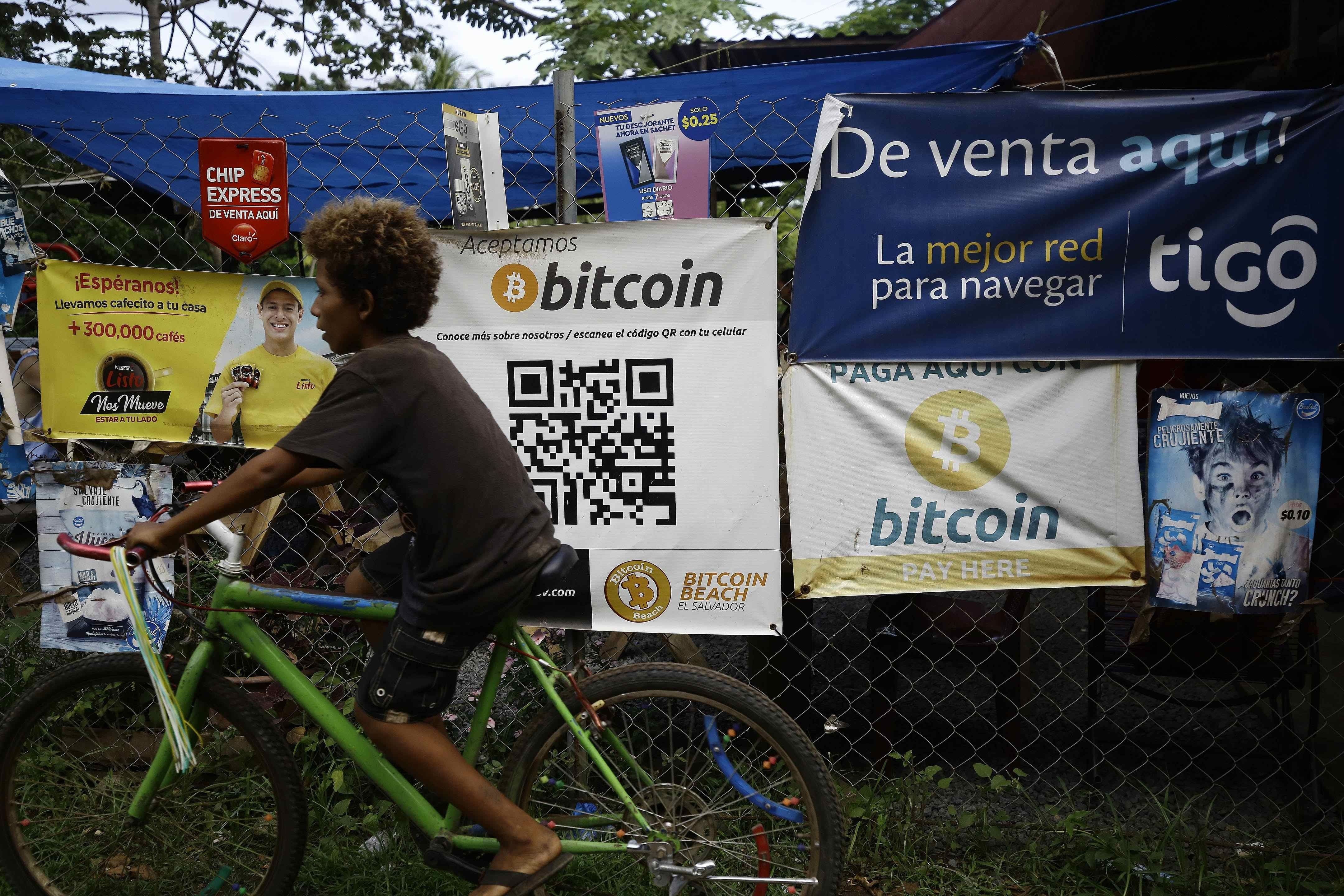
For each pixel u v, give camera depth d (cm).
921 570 279
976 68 352
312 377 293
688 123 282
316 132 388
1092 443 274
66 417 296
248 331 292
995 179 269
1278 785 331
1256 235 266
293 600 227
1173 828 284
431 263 207
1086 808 317
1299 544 276
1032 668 446
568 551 213
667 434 279
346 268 199
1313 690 302
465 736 329
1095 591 325
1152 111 264
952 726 380
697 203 285
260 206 289
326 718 228
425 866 266
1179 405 277
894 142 269
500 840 216
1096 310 271
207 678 234
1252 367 291
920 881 273
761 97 372
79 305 294
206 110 350
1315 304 266
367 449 195
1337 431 302
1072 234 269
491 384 283
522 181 496
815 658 454
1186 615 312
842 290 273
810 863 228
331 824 288
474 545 201
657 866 224
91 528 304
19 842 251
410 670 207
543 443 283
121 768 295
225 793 278
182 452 299
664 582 283
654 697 229
